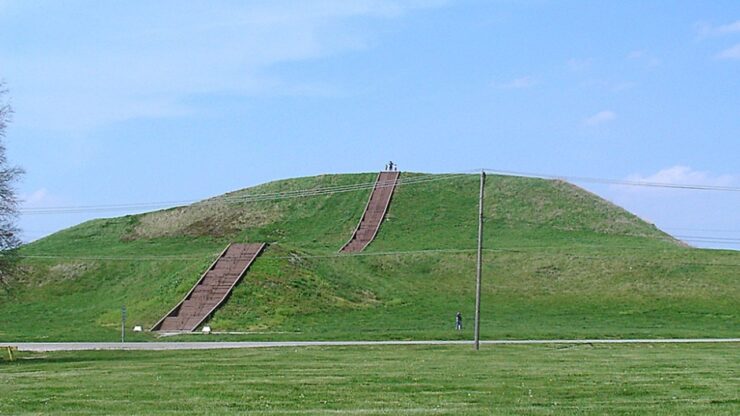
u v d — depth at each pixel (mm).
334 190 136250
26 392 29844
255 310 77125
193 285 81875
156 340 64125
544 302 89875
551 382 32375
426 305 86938
